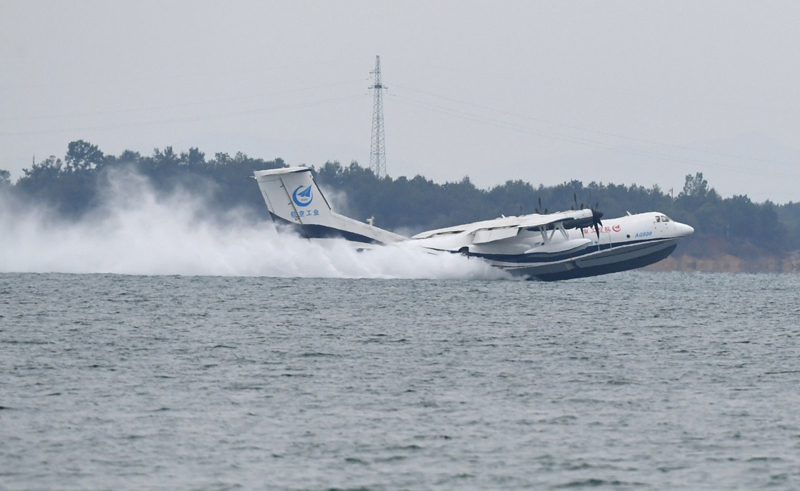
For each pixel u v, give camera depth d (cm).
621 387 8938
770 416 7788
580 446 6875
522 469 6338
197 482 6025
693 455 6675
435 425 7431
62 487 5900
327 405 8075
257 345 11269
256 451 6694
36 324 12925
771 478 6181
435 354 10744
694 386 9025
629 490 5956
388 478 6138
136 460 6450
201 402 8131
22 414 7581
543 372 9675
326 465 6394
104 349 10812
